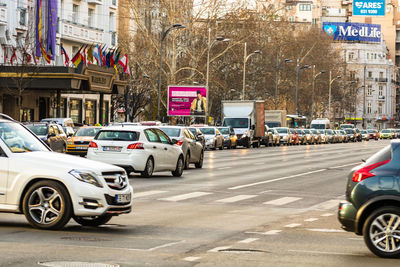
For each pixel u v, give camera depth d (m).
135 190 26.45
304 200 24.80
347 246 14.30
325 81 147.88
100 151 31.11
